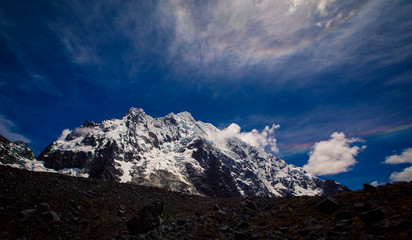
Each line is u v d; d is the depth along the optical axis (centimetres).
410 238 938
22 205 1812
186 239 1664
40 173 2761
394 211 1337
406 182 1998
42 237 1494
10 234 1410
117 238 1658
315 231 1483
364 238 1120
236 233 1748
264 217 2331
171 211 2967
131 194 3156
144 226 1819
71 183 2769
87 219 1978
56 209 1959
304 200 2728
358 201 1878
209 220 2239
